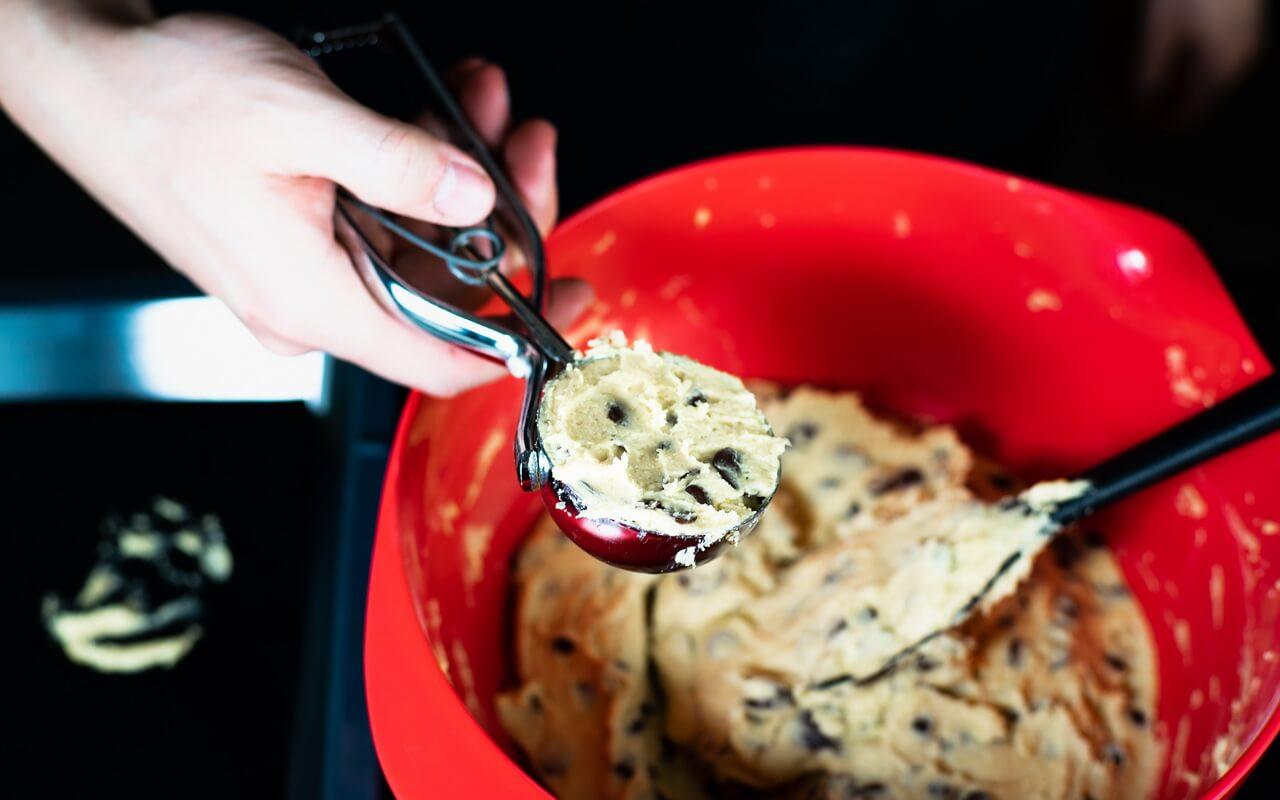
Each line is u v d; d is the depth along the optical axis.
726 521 0.32
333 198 0.38
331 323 0.38
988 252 0.43
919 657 0.40
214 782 0.41
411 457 0.38
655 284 0.45
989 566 0.39
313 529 0.42
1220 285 0.40
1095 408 0.44
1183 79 0.65
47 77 0.38
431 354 0.38
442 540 0.40
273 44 0.37
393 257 0.40
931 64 0.55
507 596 0.43
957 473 0.44
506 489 0.44
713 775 0.40
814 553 0.42
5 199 0.56
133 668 0.43
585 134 0.56
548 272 0.41
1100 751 0.40
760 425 0.34
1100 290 0.42
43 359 0.46
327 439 0.44
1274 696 0.35
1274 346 0.44
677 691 0.41
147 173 0.38
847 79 0.56
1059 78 0.55
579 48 0.56
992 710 0.39
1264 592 0.37
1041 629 0.41
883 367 0.47
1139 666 0.41
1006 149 0.56
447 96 0.39
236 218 0.37
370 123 0.34
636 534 0.32
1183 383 0.41
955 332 0.45
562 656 0.41
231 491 0.45
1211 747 0.37
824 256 0.45
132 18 0.41
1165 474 0.37
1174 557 0.41
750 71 0.56
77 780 0.41
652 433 0.33
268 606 0.43
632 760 0.40
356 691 0.40
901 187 0.43
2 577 0.44
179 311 0.47
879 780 0.39
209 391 0.46
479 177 0.35
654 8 0.57
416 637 0.34
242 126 0.35
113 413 0.46
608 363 0.34
